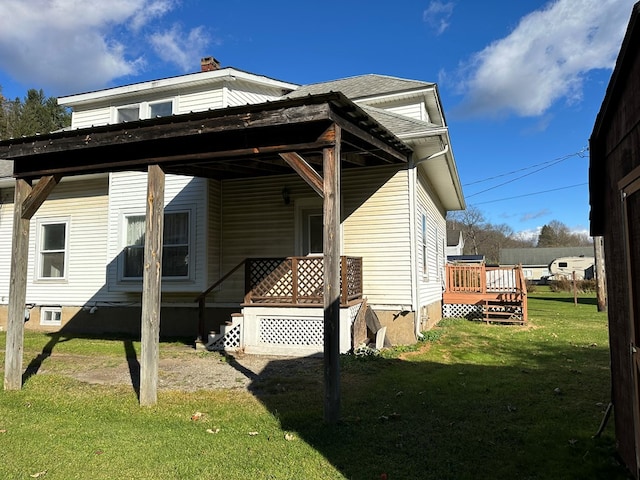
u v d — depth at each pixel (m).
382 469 3.15
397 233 8.73
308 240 9.38
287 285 7.95
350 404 4.72
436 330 10.32
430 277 11.27
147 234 5.12
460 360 7.10
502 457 3.35
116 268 10.10
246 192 9.83
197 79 9.88
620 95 3.06
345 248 9.04
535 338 9.39
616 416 3.40
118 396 5.16
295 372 6.40
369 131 5.87
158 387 5.59
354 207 9.05
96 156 5.63
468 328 11.00
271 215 9.61
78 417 4.38
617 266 3.29
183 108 10.12
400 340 8.59
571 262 43.66
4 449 3.55
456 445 3.58
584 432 3.87
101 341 9.29
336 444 3.62
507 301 12.59
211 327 9.68
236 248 9.79
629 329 2.98
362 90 12.46
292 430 3.96
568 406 4.63
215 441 3.71
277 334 7.80
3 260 12.23
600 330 10.73
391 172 8.84
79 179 11.44
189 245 9.50
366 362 6.79
